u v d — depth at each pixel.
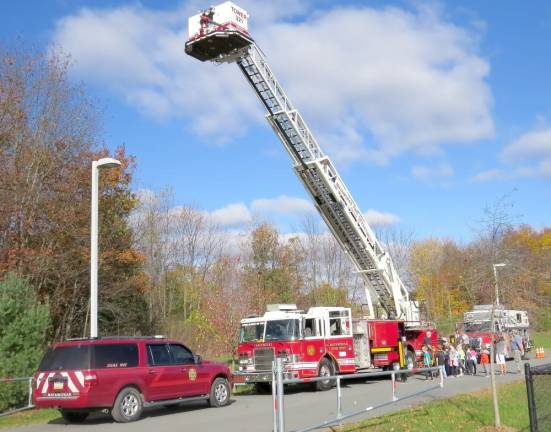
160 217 51.94
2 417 15.36
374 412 13.95
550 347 45.00
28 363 16.62
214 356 36.53
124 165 34.50
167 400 15.14
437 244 50.75
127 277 36.00
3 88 27.06
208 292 37.75
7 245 26.52
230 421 13.55
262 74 22.23
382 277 25.41
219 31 20.91
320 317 21.53
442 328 34.53
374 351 23.86
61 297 30.22
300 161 23.31
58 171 28.72
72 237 29.31
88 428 13.12
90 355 13.66
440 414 13.34
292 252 59.25
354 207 24.39
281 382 9.08
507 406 14.65
